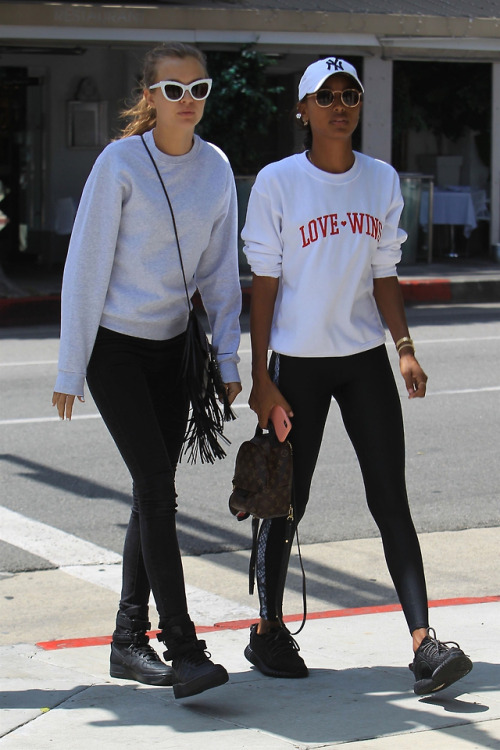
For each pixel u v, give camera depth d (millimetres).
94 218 4512
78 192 22391
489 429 10773
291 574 7055
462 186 24422
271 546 4906
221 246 4809
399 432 4871
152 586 4531
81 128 22203
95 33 18891
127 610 4918
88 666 5273
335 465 9516
